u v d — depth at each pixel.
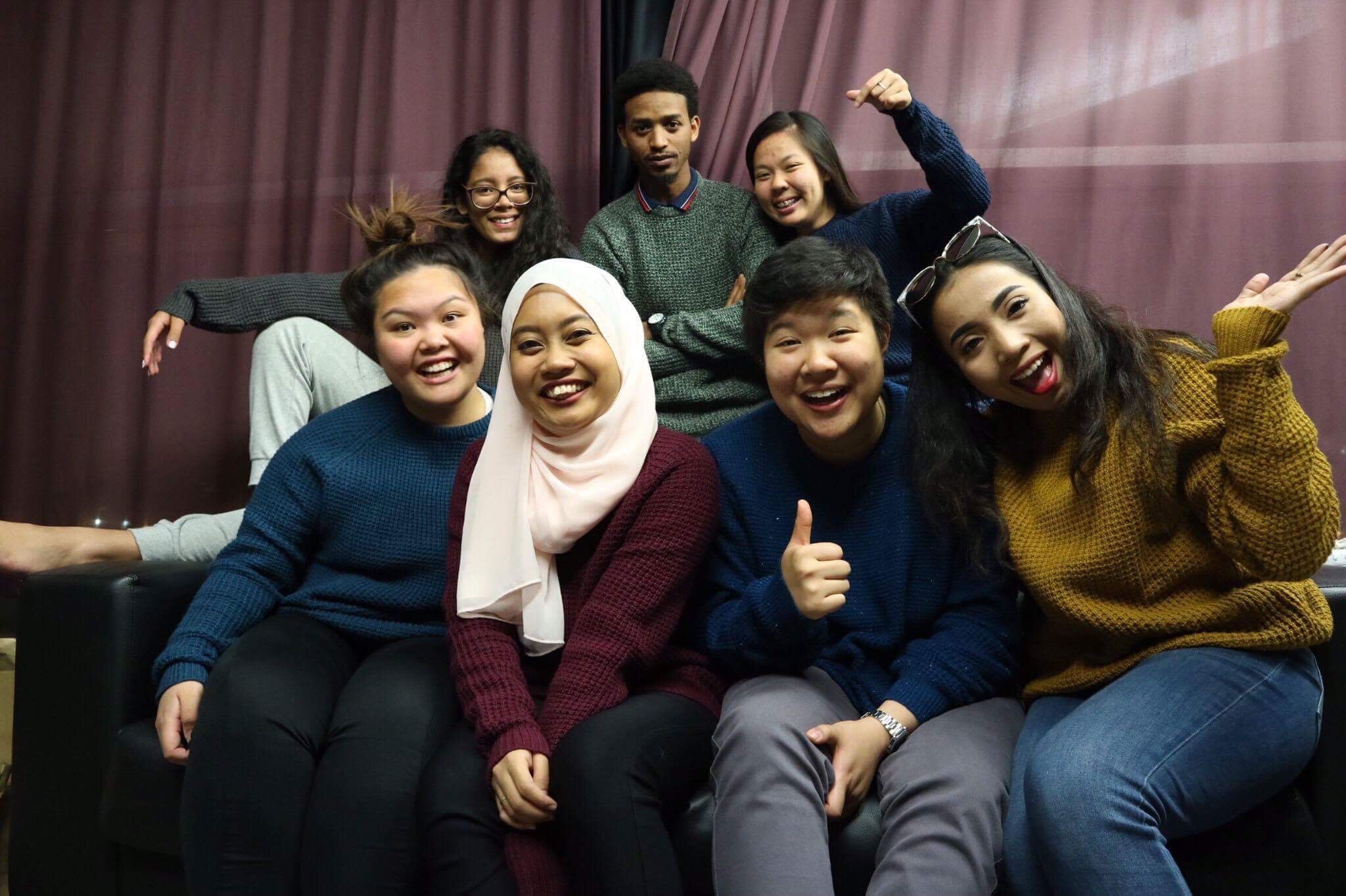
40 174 2.53
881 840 1.09
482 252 2.15
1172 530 1.16
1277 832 1.10
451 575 1.31
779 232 2.06
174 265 2.50
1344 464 2.05
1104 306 1.25
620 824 1.04
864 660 1.28
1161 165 2.12
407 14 2.39
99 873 1.34
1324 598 1.13
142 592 1.39
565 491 1.26
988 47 2.18
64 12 2.54
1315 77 2.07
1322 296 2.06
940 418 1.27
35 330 2.54
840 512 1.32
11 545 1.75
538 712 1.21
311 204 2.42
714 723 1.21
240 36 2.49
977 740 1.13
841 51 2.22
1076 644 1.23
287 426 1.92
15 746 1.39
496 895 1.06
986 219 2.18
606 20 2.29
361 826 1.12
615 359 1.29
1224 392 1.09
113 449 2.50
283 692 1.21
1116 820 0.97
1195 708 1.05
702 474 1.28
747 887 1.02
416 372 1.42
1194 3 2.12
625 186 2.25
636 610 1.20
